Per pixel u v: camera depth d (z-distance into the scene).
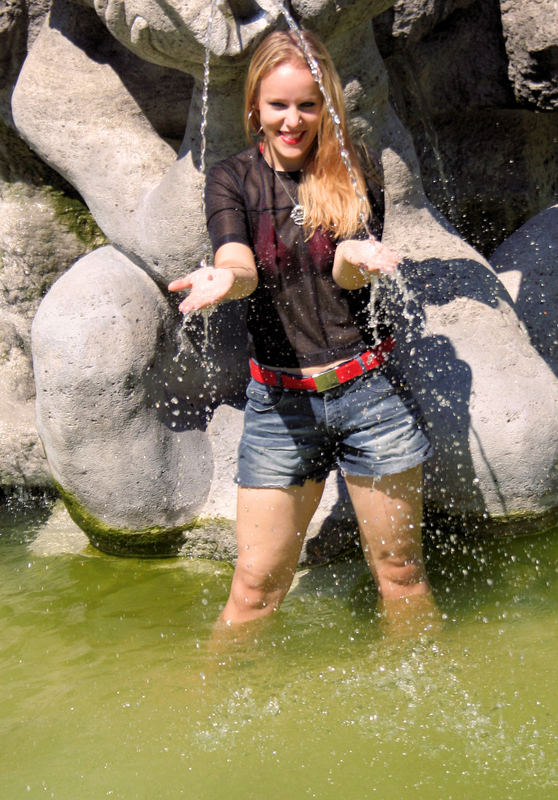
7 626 3.28
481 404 3.43
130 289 3.58
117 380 3.48
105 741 2.61
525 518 3.55
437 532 3.67
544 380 3.52
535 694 2.67
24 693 2.87
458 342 3.51
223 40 2.97
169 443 3.65
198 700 2.76
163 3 2.96
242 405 3.87
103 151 3.60
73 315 3.51
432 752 2.47
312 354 2.74
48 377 3.51
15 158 4.08
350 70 3.40
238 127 3.33
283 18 3.06
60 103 3.62
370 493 2.86
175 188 3.41
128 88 3.63
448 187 4.39
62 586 3.55
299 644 3.00
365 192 2.71
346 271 2.53
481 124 4.31
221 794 2.38
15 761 2.56
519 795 2.31
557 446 3.46
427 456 2.84
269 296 2.73
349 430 2.80
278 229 2.67
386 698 2.70
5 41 3.74
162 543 3.71
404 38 3.81
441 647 2.92
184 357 3.74
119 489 3.58
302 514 2.92
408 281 3.61
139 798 2.39
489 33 4.03
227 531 3.64
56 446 3.58
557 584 3.28
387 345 2.81
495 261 4.08
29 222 4.19
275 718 2.65
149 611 3.34
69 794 2.42
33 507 4.23
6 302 4.35
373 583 3.39
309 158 2.68
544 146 4.50
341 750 2.51
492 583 3.31
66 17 3.64
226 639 3.01
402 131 3.68
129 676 2.92
